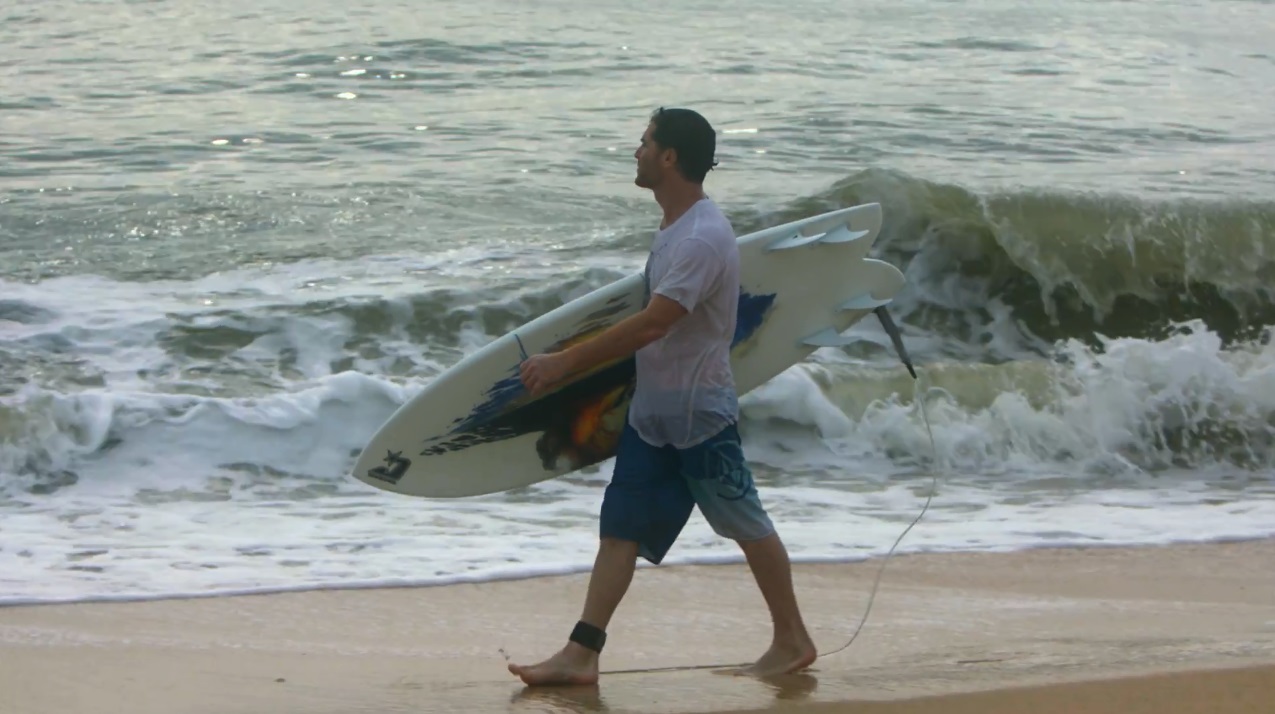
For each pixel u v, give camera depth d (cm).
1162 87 5131
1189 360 2194
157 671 1002
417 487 1067
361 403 1952
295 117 3981
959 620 1227
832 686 928
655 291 903
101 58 4797
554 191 3181
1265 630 1177
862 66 5191
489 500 1742
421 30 5391
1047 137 4094
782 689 918
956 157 3747
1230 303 2828
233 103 4162
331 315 2294
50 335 2173
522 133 3825
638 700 892
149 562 1441
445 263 2611
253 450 1866
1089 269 2814
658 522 950
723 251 912
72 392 1983
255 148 3588
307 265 2583
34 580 1355
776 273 1088
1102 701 872
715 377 933
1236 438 2139
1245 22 7081
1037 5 7331
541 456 1078
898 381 2169
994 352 2662
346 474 1853
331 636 1166
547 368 889
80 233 2758
